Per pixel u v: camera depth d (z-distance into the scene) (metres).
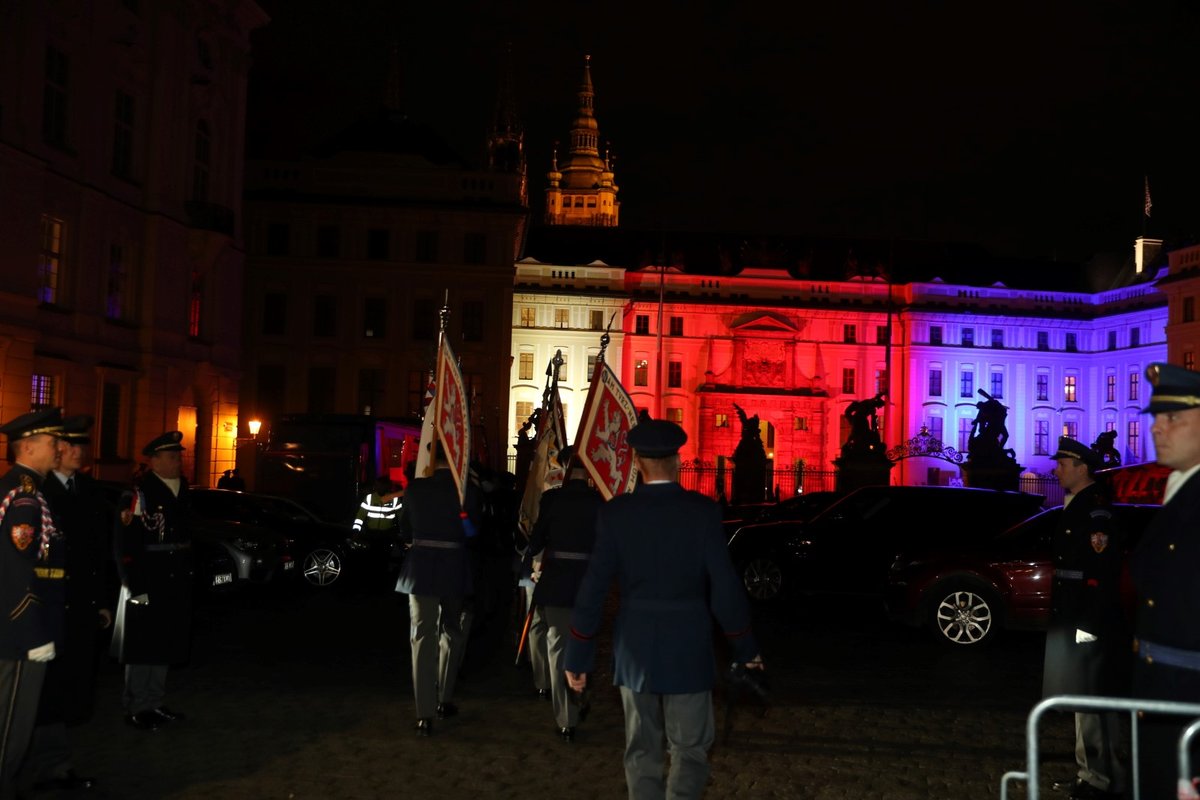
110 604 14.71
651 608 5.89
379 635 14.68
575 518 9.16
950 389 82.94
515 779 7.74
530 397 77.94
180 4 36.44
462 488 9.16
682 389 79.81
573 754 8.48
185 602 9.25
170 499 9.33
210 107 39.53
